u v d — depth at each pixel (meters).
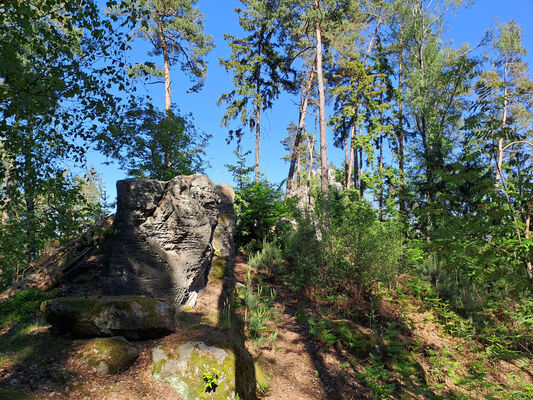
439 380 5.61
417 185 14.94
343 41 19.70
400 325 7.06
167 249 6.41
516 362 6.40
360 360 5.70
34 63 5.19
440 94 15.31
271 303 7.48
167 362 4.10
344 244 8.05
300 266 8.43
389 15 16.94
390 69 20.95
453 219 3.03
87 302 4.62
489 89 3.04
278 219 12.43
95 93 5.58
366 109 21.61
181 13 17.03
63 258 7.19
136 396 3.64
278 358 5.47
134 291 5.78
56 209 5.98
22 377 3.59
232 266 9.53
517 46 14.91
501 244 2.78
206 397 3.82
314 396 4.66
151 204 6.17
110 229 5.95
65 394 3.43
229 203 11.30
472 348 6.73
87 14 5.27
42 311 4.61
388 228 9.38
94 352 4.07
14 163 5.29
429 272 9.21
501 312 7.98
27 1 4.93
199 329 5.07
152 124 10.66
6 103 4.86
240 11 20.75
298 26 16.77
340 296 7.42
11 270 7.76
